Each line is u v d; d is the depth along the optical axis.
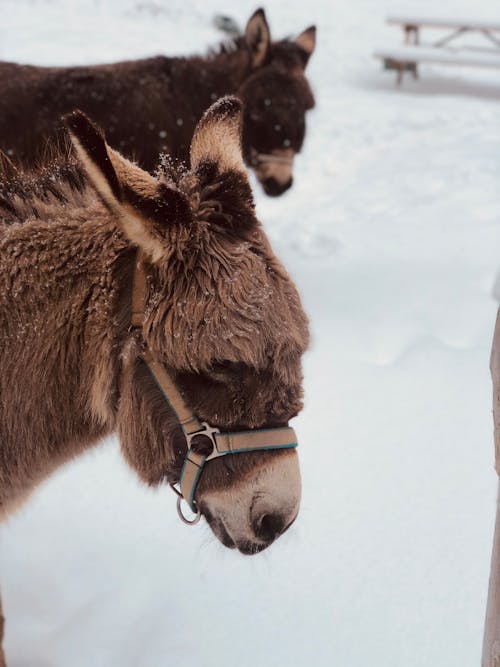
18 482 2.53
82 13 15.83
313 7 17.84
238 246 2.19
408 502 3.65
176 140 6.02
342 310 5.61
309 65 14.48
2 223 2.44
